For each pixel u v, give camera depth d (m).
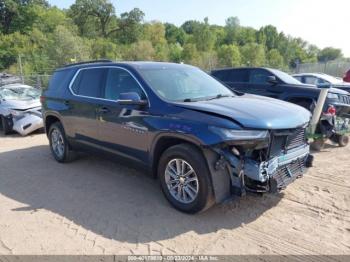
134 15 86.25
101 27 86.56
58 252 3.48
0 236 3.83
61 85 6.25
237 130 3.64
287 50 103.88
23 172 6.11
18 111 9.77
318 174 5.50
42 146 8.22
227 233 3.75
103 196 4.85
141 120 4.46
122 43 86.00
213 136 3.69
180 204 4.20
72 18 84.81
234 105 4.17
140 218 4.14
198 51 69.56
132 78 4.80
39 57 47.94
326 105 6.94
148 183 5.29
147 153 4.51
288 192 4.76
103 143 5.27
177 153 4.07
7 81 21.33
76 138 5.90
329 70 27.25
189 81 5.02
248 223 3.95
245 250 3.43
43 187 5.30
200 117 3.88
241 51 68.69
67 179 5.61
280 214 4.14
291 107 4.41
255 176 3.74
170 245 3.55
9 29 70.06
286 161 4.07
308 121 4.38
